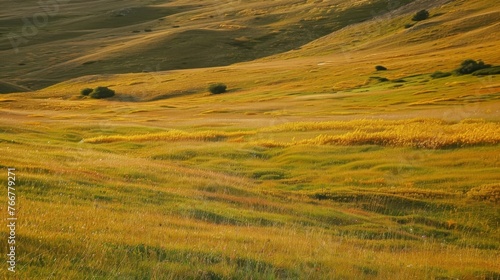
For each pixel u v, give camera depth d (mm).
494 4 153000
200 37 173750
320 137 46625
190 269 12242
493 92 70938
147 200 24516
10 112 85625
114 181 27844
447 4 163875
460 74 91750
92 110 92812
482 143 40344
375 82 98938
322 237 20828
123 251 12961
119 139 52000
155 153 44750
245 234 18297
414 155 39594
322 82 108562
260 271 13000
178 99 109188
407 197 30875
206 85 119438
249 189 31844
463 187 32375
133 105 99375
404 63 114000
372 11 185250
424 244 22719
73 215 17359
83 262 11766
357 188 33000
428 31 145125
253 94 105188
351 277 13812
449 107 62906
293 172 37969
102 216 18219
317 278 13266
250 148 45531
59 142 49469
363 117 62250
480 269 17312
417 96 77812
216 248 14367
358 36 160250
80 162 33719
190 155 44000
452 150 40031
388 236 24484
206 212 23438
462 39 131875
